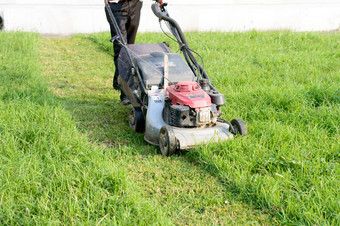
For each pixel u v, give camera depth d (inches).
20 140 197.5
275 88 267.6
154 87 218.4
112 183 161.5
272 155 184.1
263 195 156.5
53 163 173.5
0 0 540.4
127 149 203.5
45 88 286.5
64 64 387.5
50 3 552.4
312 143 196.7
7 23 533.0
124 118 253.1
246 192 162.2
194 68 238.8
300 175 169.0
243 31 548.7
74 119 233.1
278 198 153.6
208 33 522.0
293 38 477.1
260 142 193.9
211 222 147.3
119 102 285.1
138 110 224.7
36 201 151.2
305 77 317.4
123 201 150.7
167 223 139.3
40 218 140.1
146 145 211.9
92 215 144.2
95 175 166.1
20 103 243.9
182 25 567.8
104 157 183.8
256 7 584.4
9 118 216.8
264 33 512.4
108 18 279.9
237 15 576.4
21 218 141.6
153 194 163.0
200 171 181.6
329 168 173.3
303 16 588.1
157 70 222.5
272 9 581.3
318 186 159.0
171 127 192.4
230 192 164.6
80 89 313.0
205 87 210.8
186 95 199.0
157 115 207.2
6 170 166.6
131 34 293.7
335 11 591.5
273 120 225.8
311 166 173.2
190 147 191.0
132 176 176.9
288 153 184.9
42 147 188.5
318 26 594.2
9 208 143.9
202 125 202.8
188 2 576.7
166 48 254.7
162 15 247.0
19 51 398.3
